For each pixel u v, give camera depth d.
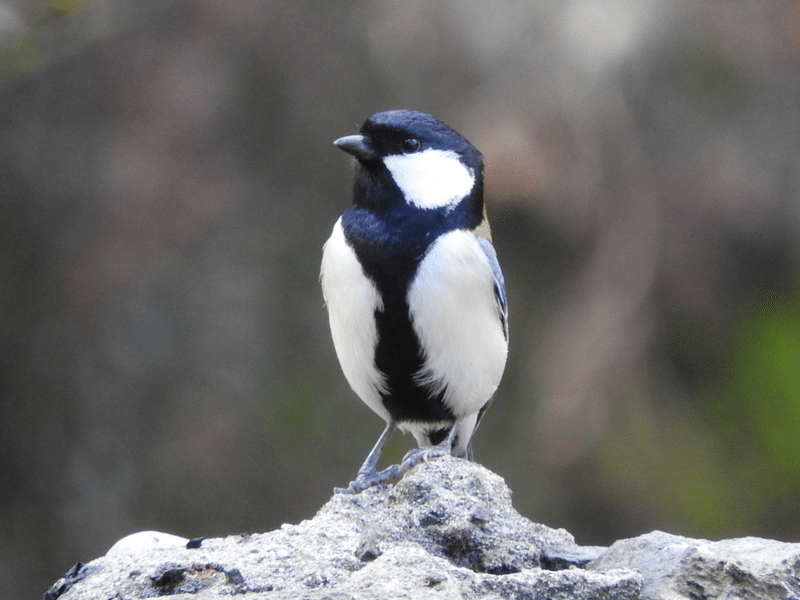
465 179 6.83
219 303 13.08
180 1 12.25
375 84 12.79
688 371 12.07
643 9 11.13
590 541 12.55
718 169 11.27
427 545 5.50
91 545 12.42
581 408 11.09
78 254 12.18
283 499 12.88
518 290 12.60
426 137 6.65
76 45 10.95
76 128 12.30
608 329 11.15
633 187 11.23
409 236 6.58
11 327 12.36
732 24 11.23
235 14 12.35
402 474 6.52
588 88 11.13
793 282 11.85
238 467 12.85
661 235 11.26
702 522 12.11
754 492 12.28
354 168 6.84
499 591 4.62
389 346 6.76
